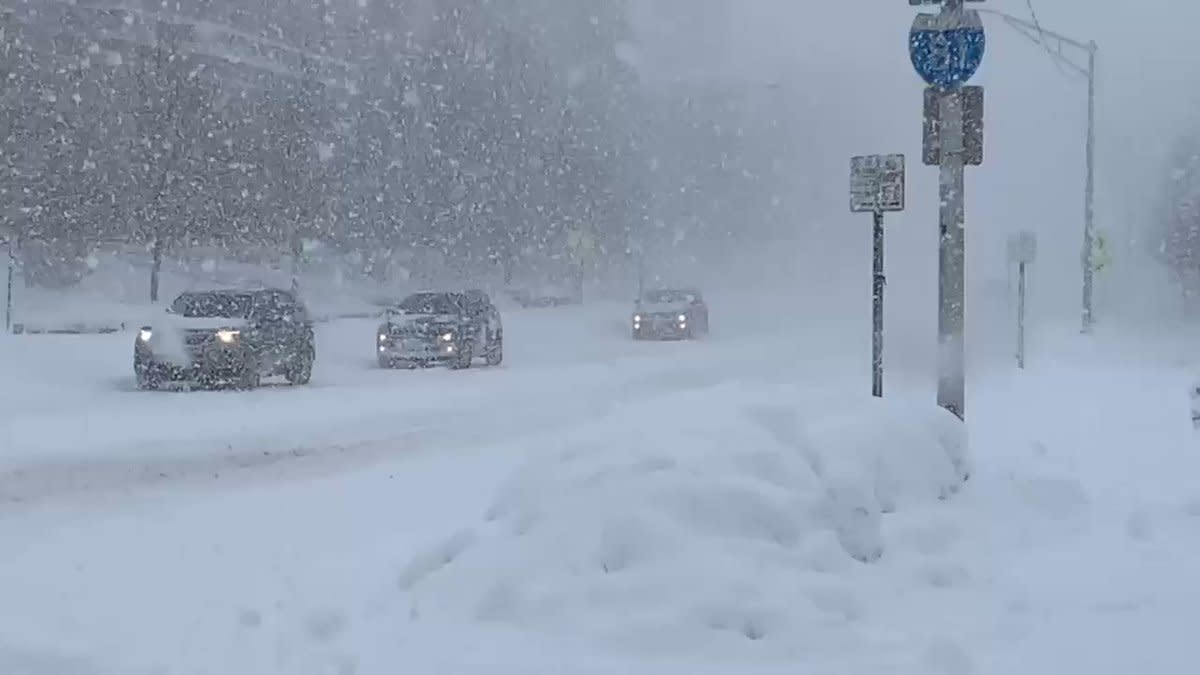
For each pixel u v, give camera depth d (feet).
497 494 27.61
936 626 22.58
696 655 21.02
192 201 172.86
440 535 30.01
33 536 33.01
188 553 30.27
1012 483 33.65
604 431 28.02
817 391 31.94
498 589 23.17
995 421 52.90
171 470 45.75
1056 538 29.63
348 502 37.65
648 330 148.66
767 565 23.47
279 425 59.77
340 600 24.76
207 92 177.06
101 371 86.22
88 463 46.88
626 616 21.90
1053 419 54.60
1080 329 123.54
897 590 24.36
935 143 38.01
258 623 23.61
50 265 173.99
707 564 22.76
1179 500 34.53
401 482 41.68
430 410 67.92
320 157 203.21
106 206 170.71
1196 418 49.90
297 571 27.66
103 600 25.57
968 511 30.25
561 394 78.48
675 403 30.27
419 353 99.45
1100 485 37.19
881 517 27.32
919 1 38.40
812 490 25.85
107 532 33.50
